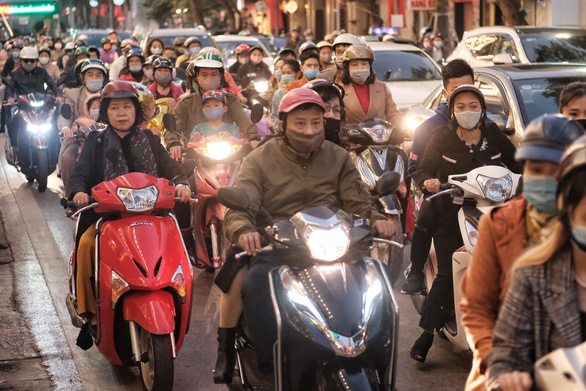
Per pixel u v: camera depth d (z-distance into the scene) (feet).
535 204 9.49
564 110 18.44
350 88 26.71
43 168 42.78
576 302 8.87
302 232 13.38
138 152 19.26
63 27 131.23
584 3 69.41
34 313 24.44
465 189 17.65
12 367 20.20
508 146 19.60
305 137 14.60
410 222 26.71
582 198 8.52
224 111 26.48
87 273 18.30
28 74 45.21
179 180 18.61
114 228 17.53
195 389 18.81
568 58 44.21
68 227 35.78
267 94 43.06
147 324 16.39
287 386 13.03
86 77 34.27
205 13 196.13
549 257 8.89
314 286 12.91
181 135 27.89
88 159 18.99
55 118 43.34
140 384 19.13
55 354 21.04
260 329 13.83
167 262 17.30
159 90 36.78
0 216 38.19
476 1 89.97
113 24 277.23
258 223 14.92
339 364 12.48
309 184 15.08
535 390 9.00
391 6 91.04
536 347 9.05
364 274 13.35
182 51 67.51
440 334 21.81
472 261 10.35
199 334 22.63
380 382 13.38
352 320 12.60
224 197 13.60
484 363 9.95
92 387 18.98
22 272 28.99
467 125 18.86
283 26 167.94
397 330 13.24
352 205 15.25
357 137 24.98
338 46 37.88
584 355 8.31
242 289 14.02
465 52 50.08
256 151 15.28
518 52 44.88
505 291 9.99
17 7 122.52
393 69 51.85
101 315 17.39
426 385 18.72
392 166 24.98
